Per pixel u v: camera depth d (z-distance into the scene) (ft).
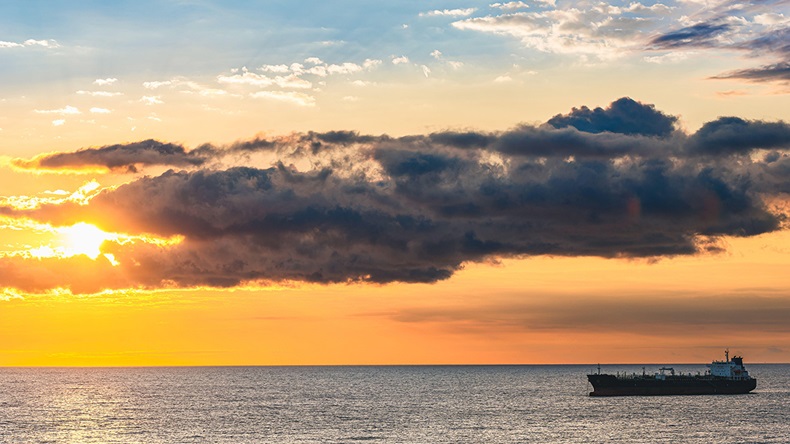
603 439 626.64
